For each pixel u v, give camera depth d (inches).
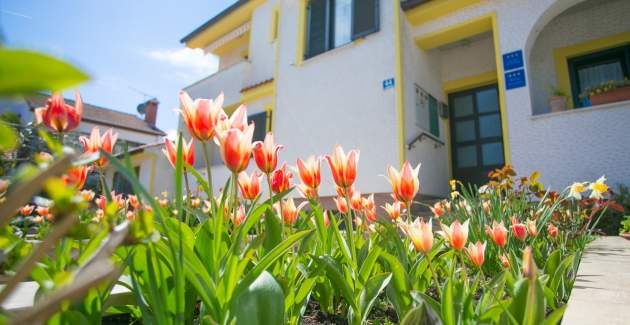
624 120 210.5
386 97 288.0
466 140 341.1
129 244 18.0
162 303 37.9
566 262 66.5
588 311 48.8
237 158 43.3
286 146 352.8
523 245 95.8
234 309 37.3
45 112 46.0
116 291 52.0
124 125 852.0
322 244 63.6
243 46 555.8
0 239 23.6
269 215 57.1
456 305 45.9
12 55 7.1
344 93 317.4
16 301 50.9
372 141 289.7
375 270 71.3
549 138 230.2
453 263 55.0
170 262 41.6
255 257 57.7
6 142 12.9
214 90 478.0
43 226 128.7
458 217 124.8
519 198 144.4
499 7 265.7
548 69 305.6
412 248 83.7
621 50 276.7
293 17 385.4
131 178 29.4
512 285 45.4
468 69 345.4
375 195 281.1
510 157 240.5
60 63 7.6
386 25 300.7
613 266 85.7
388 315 65.1
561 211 121.9
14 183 13.8
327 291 64.7
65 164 13.4
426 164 300.0
